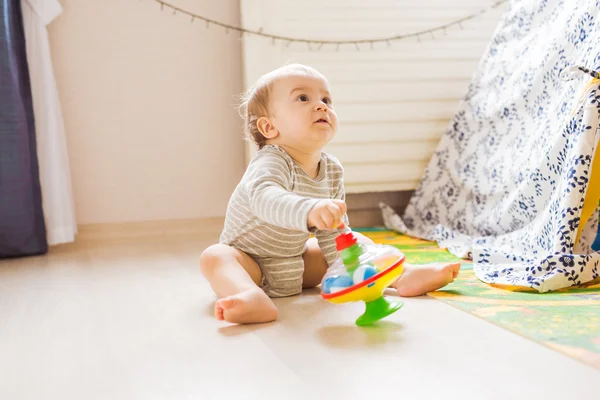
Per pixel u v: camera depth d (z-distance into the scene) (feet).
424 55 6.93
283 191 3.28
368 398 2.19
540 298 3.53
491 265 4.41
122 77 7.02
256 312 3.22
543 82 5.23
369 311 3.14
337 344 2.83
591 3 4.61
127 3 6.95
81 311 3.70
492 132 6.04
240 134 7.42
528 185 4.90
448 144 6.68
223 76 7.31
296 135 3.77
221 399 2.25
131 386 2.42
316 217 2.97
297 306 3.64
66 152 6.44
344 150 6.82
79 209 7.02
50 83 6.15
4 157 5.72
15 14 5.82
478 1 7.06
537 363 2.48
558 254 3.85
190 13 7.11
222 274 3.55
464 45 7.03
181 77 7.20
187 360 2.70
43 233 5.95
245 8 6.54
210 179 7.40
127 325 3.34
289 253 3.93
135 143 7.14
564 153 4.44
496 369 2.43
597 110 3.99
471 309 3.30
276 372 2.49
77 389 2.42
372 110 6.84
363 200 7.39
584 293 3.64
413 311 3.37
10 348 3.00
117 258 5.62
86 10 6.86
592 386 2.23
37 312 3.71
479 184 5.98
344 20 6.73
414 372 2.43
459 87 7.05
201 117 7.30
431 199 6.73
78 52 6.88
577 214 3.95
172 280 4.54
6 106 5.70
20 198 5.77
